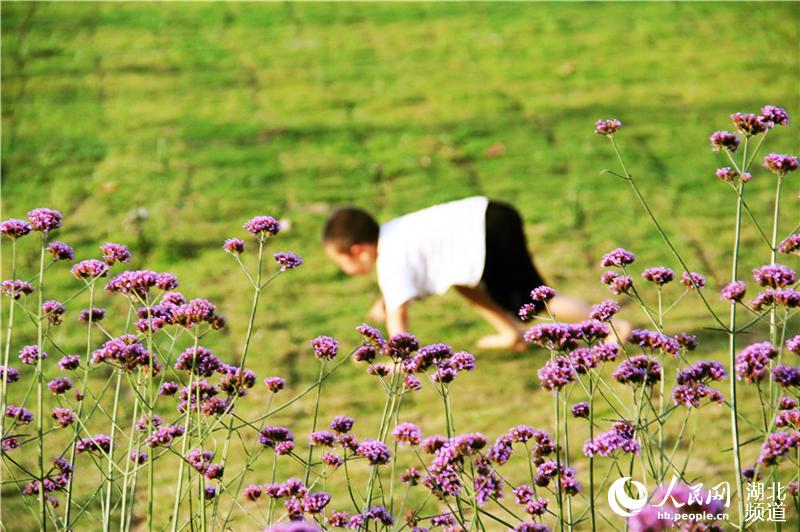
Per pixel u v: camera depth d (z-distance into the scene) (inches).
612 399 278.4
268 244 401.7
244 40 668.1
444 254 304.2
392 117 536.1
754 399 273.3
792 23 693.3
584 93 571.2
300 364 312.5
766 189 447.2
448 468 134.4
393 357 156.8
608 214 422.6
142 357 149.2
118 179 457.4
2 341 313.3
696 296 352.2
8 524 206.1
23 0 734.5
